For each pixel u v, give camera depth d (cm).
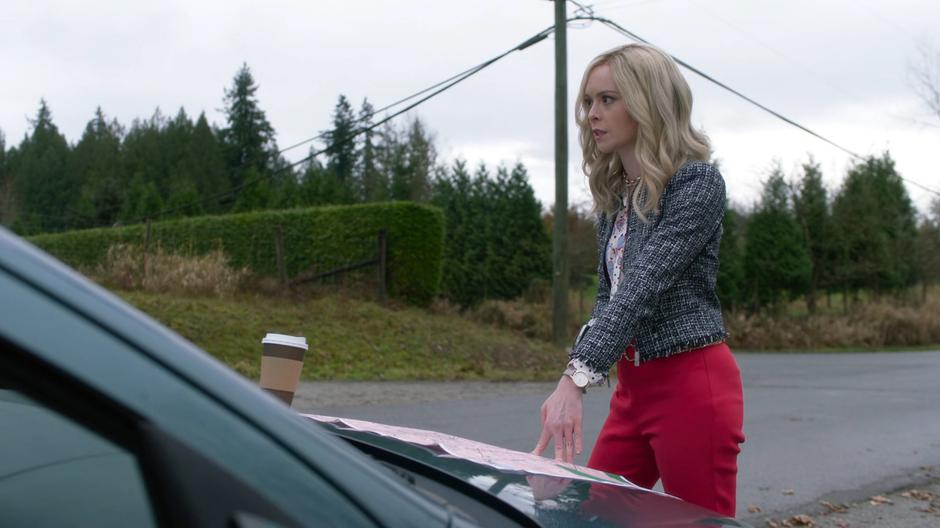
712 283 235
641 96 233
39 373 90
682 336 227
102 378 91
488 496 147
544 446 218
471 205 2634
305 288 1683
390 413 927
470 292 2566
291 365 195
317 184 3325
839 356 2327
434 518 108
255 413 99
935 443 838
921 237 3456
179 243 2069
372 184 4800
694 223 225
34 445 113
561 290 1695
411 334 1531
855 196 3195
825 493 627
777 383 1412
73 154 5688
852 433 885
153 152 5744
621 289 222
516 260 2573
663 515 159
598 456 249
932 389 1328
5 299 88
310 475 100
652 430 233
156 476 92
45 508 108
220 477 93
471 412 950
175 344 97
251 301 1553
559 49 1667
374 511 102
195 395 95
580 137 255
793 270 2991
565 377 216
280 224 1888
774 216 3012
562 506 151
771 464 722
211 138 5825
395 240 1752
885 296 3344
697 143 236
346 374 1244
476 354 1504
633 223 240
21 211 5306
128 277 1572
